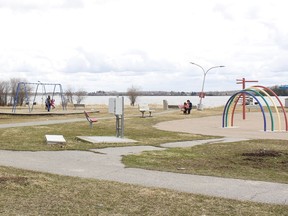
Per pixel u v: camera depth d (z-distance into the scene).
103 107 62.41
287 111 51.84
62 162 11.51
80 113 41.47
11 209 6.30
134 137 19.12
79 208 6.47
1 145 15.04
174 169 10.61
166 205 6.74
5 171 9.48
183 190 8.02
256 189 8.17
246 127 27.03
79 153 13.38
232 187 8.34
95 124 26.97
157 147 15.45
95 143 16.11
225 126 27.17
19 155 12.74
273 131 23.75
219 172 10.34
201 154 13.67
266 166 11.60
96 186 8.11
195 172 10.09
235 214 6.26
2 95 66.75
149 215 6.16
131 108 60.56
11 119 32.44
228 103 27.11
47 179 8.65
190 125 28.30
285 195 7.66
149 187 8.14
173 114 43.06
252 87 26.48
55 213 6.16
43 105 62.78
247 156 13.31
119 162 11.59
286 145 16.36
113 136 19.12
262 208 6.62
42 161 11.63
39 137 18.25
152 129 24.11
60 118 33.94
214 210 6.47
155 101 113.12
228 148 15.29
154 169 10.41
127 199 7.09
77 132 21.19
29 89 67.62
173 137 19.56
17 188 7.64
